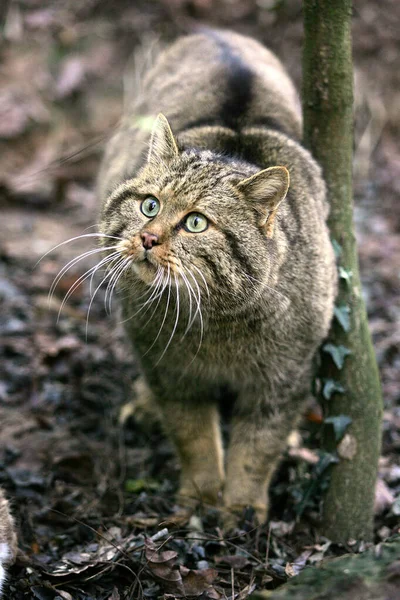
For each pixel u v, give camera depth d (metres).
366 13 10.66
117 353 6.70
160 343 4.81
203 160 4.37
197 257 4.20
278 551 4.59
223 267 4.24
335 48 4.78
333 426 4.83
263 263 4.31
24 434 5.74
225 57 5.82
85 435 5.84
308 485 4.90
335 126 4.92
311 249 4.66
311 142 5.00
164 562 4.10
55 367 6.47
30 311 7.24
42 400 6.11
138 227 4.34
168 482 5.43
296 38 10.35
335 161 4.96
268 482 5.12
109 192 4.89
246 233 4.27
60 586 4.12
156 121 4.53
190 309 4.21
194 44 6.29
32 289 7.56
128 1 10.78
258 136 4.90
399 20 10.67
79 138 9.95
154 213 4.33
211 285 4.27
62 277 7.62
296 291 4.56
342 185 4.99
